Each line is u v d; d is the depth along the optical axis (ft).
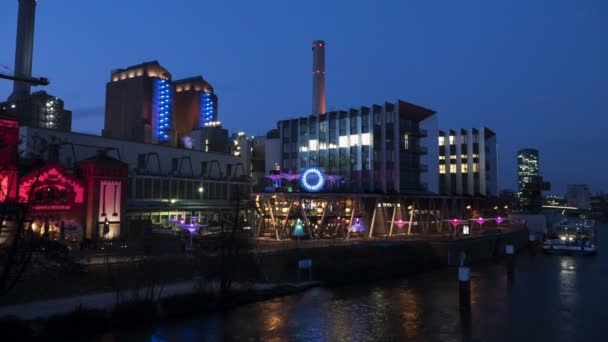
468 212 449.06
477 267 281.13
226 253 181.37
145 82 634.84
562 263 307.17
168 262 169.48
